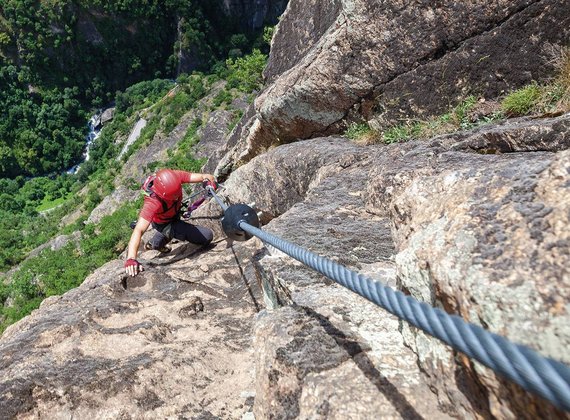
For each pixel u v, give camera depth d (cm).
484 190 193
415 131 580
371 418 167
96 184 8856
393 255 303
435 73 580
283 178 631
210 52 12144
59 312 416
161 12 12000
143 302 422
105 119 12231
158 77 12812
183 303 423
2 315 4194
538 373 96
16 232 8688
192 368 328
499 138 402
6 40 11488
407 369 190
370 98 643
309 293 262
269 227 382
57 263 4362
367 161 507
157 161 7912
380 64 612
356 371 192
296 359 205
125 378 309
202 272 502
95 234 5303
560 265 137
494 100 550
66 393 298
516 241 155
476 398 151
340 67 634
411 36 582
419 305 131
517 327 132
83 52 12044
